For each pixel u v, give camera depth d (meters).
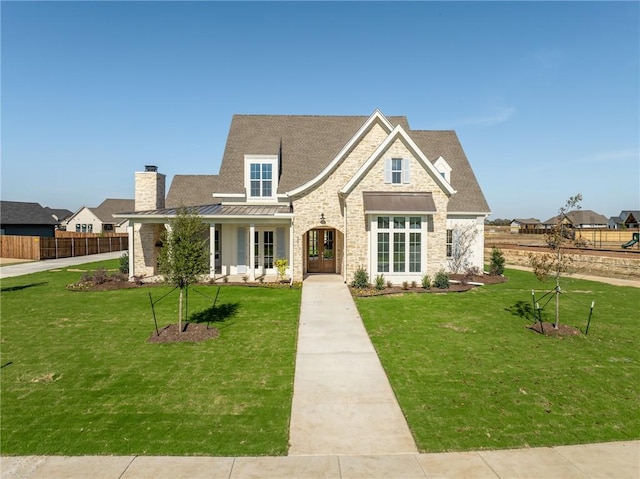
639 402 7.96
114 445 6.38
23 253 36.34
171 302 15.98
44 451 6.21
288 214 19.81
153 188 22.92
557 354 10.55
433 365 9.81
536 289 19.48
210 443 6.48
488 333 12.26
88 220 78.94
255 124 26.03
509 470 5.82
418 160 19.80
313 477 5.65
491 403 7.89
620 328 12.91
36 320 13.49
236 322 13.35
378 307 15.33
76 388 8.44
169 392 8.28
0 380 8.80
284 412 7.53
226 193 22.53
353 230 19.59
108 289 18.50
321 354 10.56
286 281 19.72
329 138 25.36
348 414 7.50
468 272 23.55
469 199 24.69
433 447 6.42
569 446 6.46
